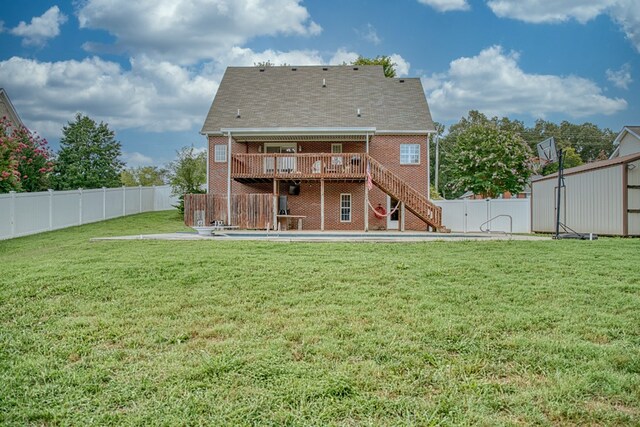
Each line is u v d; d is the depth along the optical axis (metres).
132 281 7.75
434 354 4.69
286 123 22.56
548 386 3.96
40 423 3.44
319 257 10.16
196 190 26.25
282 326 5.59
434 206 20.19
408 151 22.73
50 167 24.20
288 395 3.79
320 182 22.03
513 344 4.91
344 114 23.17
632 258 10.20
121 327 5.55
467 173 32.50
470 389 3.91
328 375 4.15
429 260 9.85
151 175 40.09
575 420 3.42
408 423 3.36
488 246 12.38
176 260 9.52
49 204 19.00
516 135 32.66
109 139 31.44
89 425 3.37
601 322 5.68
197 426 3.36
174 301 6.67
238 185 22.84
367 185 19.83
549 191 21.05
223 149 22.97
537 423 3.38
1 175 17.27
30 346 4.97
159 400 3.74
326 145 22.89
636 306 6.34
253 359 4.52
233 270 8.60
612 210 17.73
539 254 10.84
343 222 22.70
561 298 6.79
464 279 8.02
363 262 9.51
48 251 11.64
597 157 61.44
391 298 6.78
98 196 23.02
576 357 4.60
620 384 3.93
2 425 3.38
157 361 4.54
